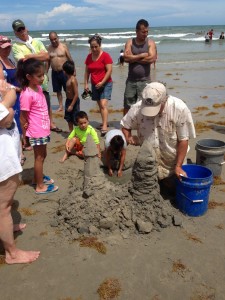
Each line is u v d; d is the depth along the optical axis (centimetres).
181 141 421
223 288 316
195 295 309
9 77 562
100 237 389
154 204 414
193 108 1009
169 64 2220
